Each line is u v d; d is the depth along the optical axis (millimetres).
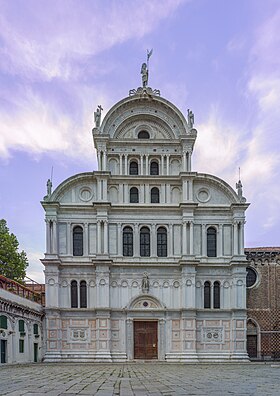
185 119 57500
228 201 56281
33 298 56438
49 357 51000
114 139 56844
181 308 52688
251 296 57406
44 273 52906
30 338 47781
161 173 56781
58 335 51688
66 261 53656
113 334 52625
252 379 23188
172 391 16578
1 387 18172
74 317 52656
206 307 53781
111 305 53188
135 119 58219
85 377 25109
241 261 53594
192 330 52281
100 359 51094
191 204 54469
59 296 52906
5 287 46312
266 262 58469
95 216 55000
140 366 42031
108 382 21234
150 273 54156
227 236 55469
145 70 58906
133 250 54531
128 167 56750
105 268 53125
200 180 56469
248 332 56438
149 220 55219
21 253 68875
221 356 52312
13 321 42781
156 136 58000
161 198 55875
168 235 55062
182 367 39625
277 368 37062
